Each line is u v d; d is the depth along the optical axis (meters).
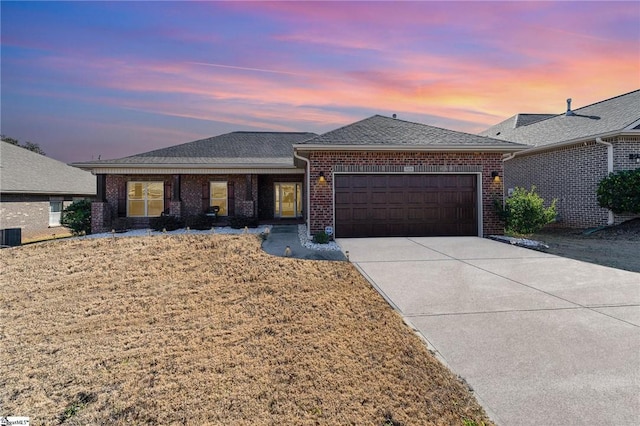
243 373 3.62
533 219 10.87
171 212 15.13
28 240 17.14
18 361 4.07
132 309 5.68
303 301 5.76
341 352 4.00
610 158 13.09
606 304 5.38
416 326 4.65
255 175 16.39
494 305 5.40
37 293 6.64
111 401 3.23
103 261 8.84
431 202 11.91
